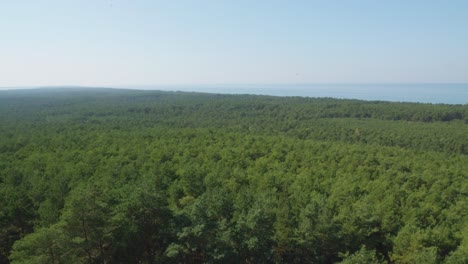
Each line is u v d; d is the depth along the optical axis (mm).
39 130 97125
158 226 28234
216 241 26391
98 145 74125
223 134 90938
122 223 26031
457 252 26203
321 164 58500
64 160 60312
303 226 29062
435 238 29375
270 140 82938
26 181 44438
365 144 94250
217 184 44281
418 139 98375
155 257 28625
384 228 33250
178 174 50406
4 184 42500
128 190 32344
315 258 29938
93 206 24500
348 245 31031
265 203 30531
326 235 29250
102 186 38156
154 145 73875
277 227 30359
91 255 26062
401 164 61312
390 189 43219
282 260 31328
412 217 34250
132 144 75188
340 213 33719
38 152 67938
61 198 36156
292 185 44125
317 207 31141
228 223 29031
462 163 68062
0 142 77000
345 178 49469
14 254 25078
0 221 31453
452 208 38875
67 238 23891
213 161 59531
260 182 45344
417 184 49719
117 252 27047
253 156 67688
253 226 26969
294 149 74000
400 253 29688
